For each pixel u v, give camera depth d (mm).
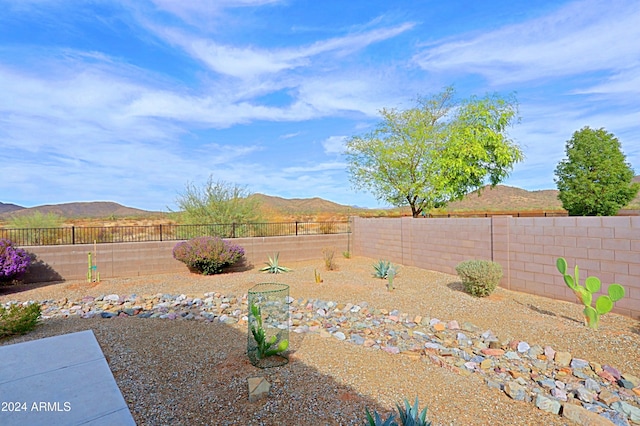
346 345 4543
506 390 3355
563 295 6957
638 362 4086
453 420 2828
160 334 4820
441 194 16094
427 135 16031
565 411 2967
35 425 2270
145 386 3244
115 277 10070
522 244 7758
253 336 4199
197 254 9938
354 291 7664
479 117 16469
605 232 6293
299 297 7270
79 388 2803
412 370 3781
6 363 3260
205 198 14508
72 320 5562
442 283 8547
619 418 2965
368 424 2615
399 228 12055
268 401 2984
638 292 5809
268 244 12711
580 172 23406
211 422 2678
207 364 3779
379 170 17266
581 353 4387
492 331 5195
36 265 9188
